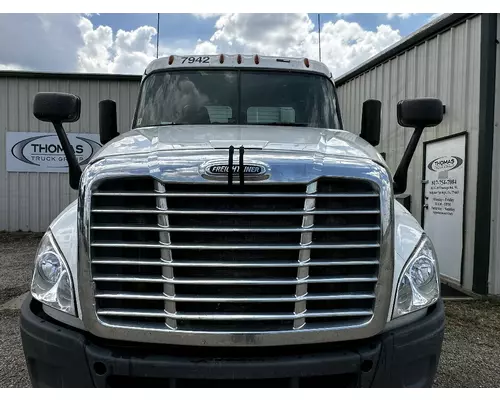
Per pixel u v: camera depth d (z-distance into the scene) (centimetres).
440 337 228
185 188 206
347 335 209
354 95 1004
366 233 213
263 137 266
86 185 207
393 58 821
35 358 219
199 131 295
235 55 404
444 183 671
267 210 207
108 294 207
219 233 207
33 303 241
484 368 370
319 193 209
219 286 208
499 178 582
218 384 202
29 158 1106
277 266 207
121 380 206
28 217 1112
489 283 588
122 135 292
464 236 621
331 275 212
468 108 615
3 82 1097
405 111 269
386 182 213
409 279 228
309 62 411
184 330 204
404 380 216
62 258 225
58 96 260
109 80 1112
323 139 270
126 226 206
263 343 205
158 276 208
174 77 391
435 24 676
